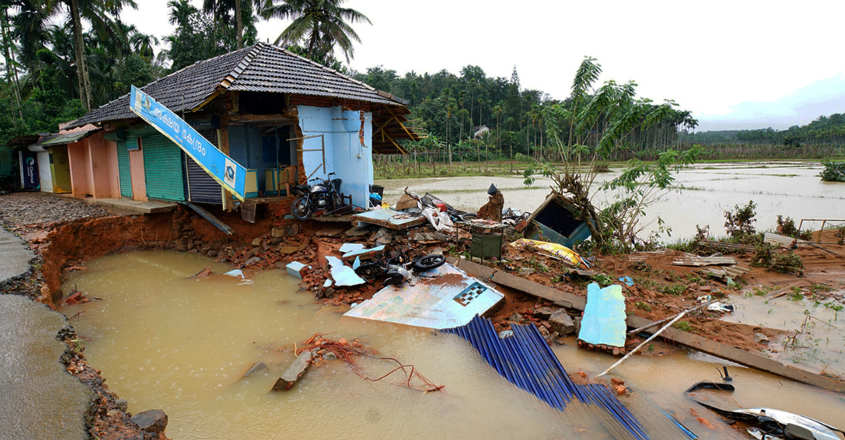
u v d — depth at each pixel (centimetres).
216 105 1173
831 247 1424
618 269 1123
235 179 971
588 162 1873
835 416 491
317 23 3017
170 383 559
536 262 1007
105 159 1803
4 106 2745
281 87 1124
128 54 4072
